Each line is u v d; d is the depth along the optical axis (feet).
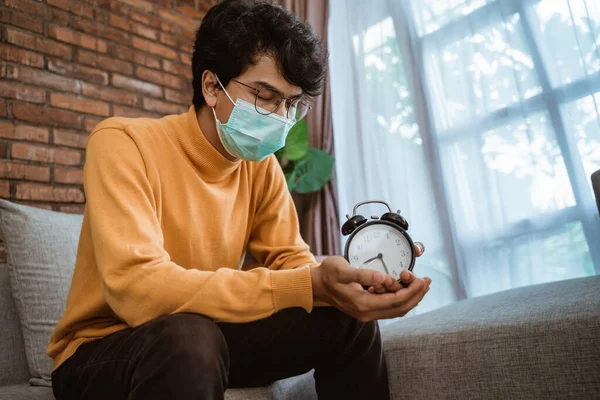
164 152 3.53
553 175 7.57
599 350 2.97
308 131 10.61
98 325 3.14
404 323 4.42
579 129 7.36
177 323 2.39
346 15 10.53
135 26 9.19
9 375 4.89
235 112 3.52
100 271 2.78
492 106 8.30
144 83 9.13
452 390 3.43
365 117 10.00
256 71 3.45
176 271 2.69
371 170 9.86
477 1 8.64
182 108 9.69
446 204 8.73
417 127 9.24
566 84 7.52
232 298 2.64
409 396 3.61
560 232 7.47
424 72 9.23
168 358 2.26
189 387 2.20
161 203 3.42
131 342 2.50
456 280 8.51
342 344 3.08
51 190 7.66
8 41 7.54
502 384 3.26
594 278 4.52
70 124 8.02
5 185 7.22
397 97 9.62
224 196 3.75
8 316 5.10
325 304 2.88
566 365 3.06
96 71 8.48
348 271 2.60
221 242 3.67
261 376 3.10
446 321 3.88
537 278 7.64
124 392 2.48
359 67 10.19
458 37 8.84
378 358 3.22
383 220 3.10
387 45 9.86
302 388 3.65
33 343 4.70
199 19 10.36
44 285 4.86
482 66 8.47
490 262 8.16
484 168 8.31
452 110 8.82
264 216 4.10
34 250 4.92
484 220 8.30
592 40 7.29
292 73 3.41
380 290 2.62
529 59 7.91
